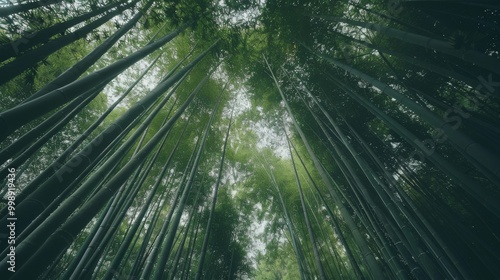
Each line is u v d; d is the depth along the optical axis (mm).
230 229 7398
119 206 3902
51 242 1625
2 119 1390
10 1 2260
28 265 1471
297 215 7703
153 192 4297
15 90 4688
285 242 9133
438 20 3260
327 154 5762
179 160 6672
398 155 4641
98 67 5742
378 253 4672
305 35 5355
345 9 5168
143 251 4730
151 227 5125
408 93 4727
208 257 7391
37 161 5762
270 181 8180
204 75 6434
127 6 3295
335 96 5438
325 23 5180
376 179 3506
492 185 3561
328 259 7500
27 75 2785
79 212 1889
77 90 1941
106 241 3570
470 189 2570
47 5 2518
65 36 2533
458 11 2969
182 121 6797
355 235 3082
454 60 3629
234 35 5125
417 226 3061
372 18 4840
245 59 6148
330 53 5395
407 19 4051
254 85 6469
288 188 7855
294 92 6086
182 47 6086
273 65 6250
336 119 5238
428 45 2574
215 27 4957
